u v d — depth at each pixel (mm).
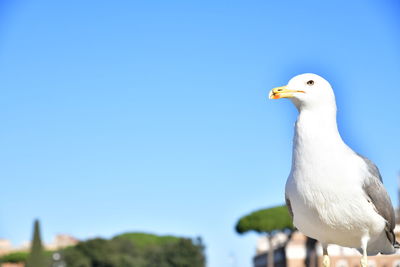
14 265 105625
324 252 7094
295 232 55250
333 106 6746
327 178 6477
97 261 83625
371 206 6555
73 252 83688
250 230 54688
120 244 87812
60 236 116000
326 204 6535
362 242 6723
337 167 6477
